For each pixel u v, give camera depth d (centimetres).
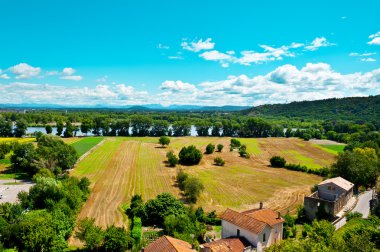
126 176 11450
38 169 10344
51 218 5728
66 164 11338
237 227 5638
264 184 11100
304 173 13112
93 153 15575
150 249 4819
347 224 6347
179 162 14225
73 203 7294
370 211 7525
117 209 7931
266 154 17338
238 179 11706
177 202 7294
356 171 9538
